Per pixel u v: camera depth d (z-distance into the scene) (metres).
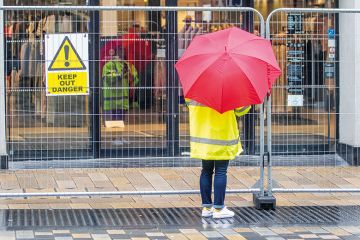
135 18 13.59
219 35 9.86
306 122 12.70
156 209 10.67
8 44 12.51
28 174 12.53
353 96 13.79
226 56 9.50
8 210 10.45
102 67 12.53
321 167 13.20
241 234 9.37
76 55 11.16
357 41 13.90
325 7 14.69
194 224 9.85
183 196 11.57
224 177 10.16
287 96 12.75
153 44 13.41
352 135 13.76
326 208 10.84
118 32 13.49
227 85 9.45
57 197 11.31
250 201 11.26
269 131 10.77
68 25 13.30
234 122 10.09
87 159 12.25
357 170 13.38
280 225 9.84
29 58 12.32
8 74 12.34
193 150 10.02
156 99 12.52
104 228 9.56
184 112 12.52
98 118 12.28
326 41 13.59
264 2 14.54
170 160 12.45
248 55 9.57
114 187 11.87
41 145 12.24
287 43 13.43
